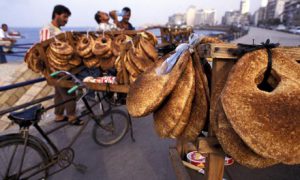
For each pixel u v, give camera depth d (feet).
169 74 4.22
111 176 8.86
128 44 9.25
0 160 7.24
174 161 7.57
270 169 8.22
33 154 8.38
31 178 8.31
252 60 3.58
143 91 4.28
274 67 3.59
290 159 2.88
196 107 4.17
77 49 10.69
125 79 9.48
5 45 27.68
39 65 11.05
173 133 4.33
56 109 13.08
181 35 23.48
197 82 4.09
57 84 11.01
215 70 4.09
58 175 8.89
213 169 4.66
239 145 3.40
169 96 4.19
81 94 9.18
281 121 2.96
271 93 3.26
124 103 11.50
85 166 9.11
